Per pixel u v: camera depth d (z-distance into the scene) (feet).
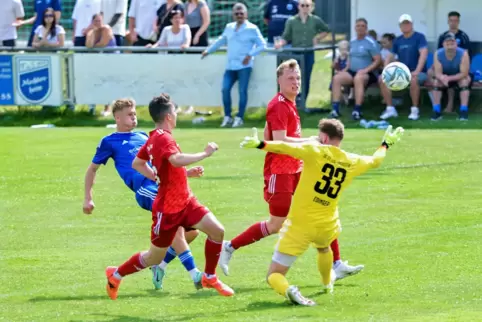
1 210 71.97
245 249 59.98
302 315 43.80
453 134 104.99
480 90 120.67
